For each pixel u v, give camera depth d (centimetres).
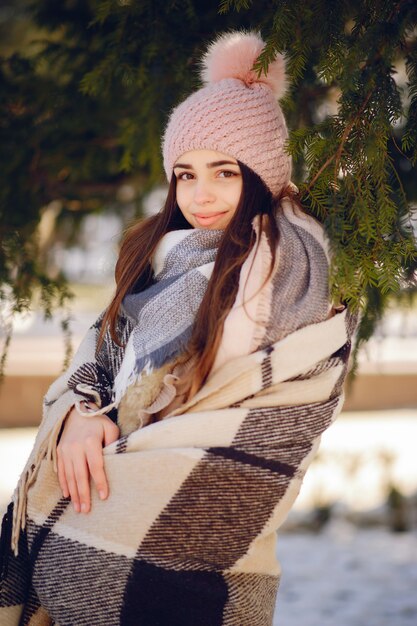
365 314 265
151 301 169
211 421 159
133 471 161
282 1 181
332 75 183
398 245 175
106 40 263
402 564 430
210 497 159
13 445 666
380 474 610
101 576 162
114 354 184
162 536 160
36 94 300
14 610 181
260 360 157
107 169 341
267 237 163
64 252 392
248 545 162
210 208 172
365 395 823
